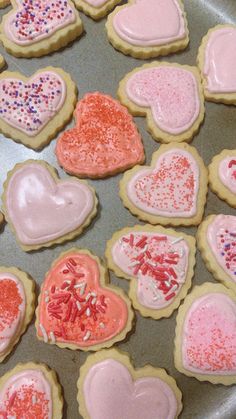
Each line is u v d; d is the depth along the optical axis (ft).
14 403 1.05
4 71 1.25
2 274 1.13
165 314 1.11
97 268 1.12
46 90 1.21
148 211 1.15
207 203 1.18
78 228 1.15
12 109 1.20
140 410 1.04
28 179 1.17
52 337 1.09
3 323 1.09
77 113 1.20
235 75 1.22
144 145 1.22
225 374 1.07
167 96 1.20
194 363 1.07
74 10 1.26
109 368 1.07
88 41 1.29
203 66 1.24
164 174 1.16
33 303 1.12
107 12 1.29
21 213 1.15
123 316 1.09
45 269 1.15
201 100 1.22
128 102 1.22
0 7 1.29
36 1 1.26
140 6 1.26
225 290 1.11
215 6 1.31
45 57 1.28
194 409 1.07
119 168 1.18
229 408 1.06
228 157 1.18
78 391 1.07
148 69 1.23
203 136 1.22
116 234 1.15
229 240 1.13
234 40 1.24
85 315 1.09
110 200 1.19
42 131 1.21
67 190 1.16
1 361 1.09
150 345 1.10
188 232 1.17
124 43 1.25
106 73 1.27
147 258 1.12
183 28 1.26
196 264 1.15
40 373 1.07
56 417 1.06
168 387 1.06
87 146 1.18
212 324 1.08
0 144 1.22
